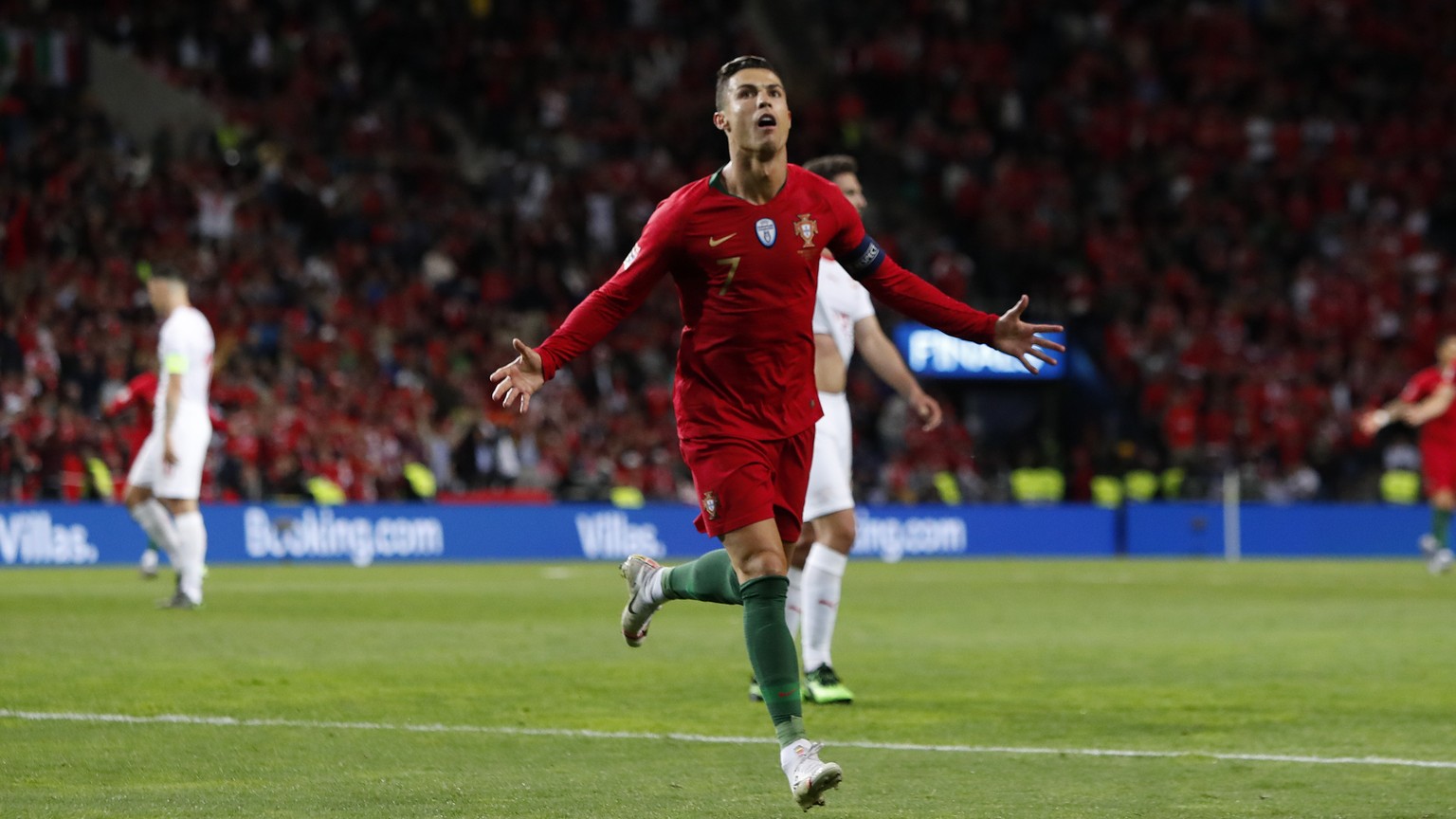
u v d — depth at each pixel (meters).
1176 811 18.22
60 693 27.72
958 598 55.50
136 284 90.50
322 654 34.66
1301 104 137.38
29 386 81.38
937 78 130.75
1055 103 132.00
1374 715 26.22
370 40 115.62
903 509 91.50
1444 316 122.69
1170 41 139.12
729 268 18.81
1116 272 120.44
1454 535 96.81
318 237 100.81
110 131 99.50
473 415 90.12
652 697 28.00
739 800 18.83
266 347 91.38
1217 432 109.25
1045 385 110.50
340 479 85.12
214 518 78.12
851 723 25.28
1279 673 32.25
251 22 110.88
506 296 102.44
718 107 19.11
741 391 19.16
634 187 114.25
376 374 91.81
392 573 70.31
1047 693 29.02
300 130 109.00
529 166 111.12
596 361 97.62
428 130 112.19
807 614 28.03
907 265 115.62
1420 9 144.50
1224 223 126.00
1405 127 136.75
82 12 105.81
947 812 18.17
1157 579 68.31
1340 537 96.25
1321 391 113.12
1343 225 127.81
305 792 19.09
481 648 36.28
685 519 88.50
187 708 26.08
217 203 97.00
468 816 17.78
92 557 75.19
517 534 84.56
